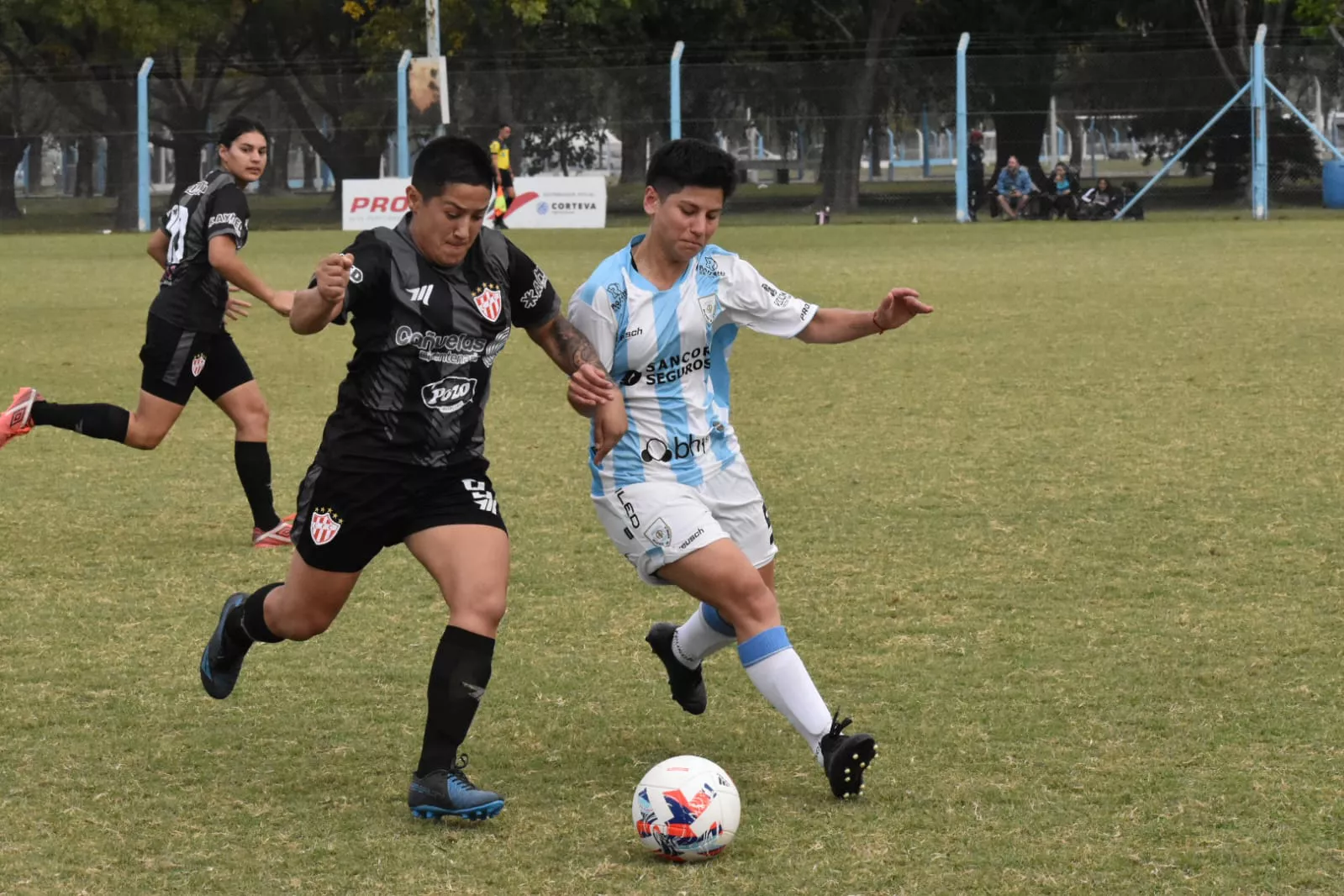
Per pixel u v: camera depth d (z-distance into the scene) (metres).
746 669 10.03
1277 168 81.44
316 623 10.36
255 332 38.59
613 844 9.26
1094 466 20.45
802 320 10.59
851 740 9.66
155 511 18.83
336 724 11.51
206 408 26.66
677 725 11.45
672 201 10.00
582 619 14.19
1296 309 37.31
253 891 8.62
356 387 9.80
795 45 99.19
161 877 8.84
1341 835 9.20
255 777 10.45
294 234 78.38
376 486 9.75
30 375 30.03
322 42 101.00
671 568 10.13
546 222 79.44
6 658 13.09
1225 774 10.22
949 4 97.62
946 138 83.50
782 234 73.38
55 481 20.55
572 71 83.31
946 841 9.20
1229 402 25.22
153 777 10.44
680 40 99.25
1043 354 31.25
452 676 9.51
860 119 83.50
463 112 83.81
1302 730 11.04
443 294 9.60
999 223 80.38
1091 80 81.81
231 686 11.16
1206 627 13.59
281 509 19.02
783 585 15.16
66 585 15.48
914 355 31.70
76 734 11.29
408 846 9.26
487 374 9.95
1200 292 42.03
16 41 100.31
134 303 44.16
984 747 10.80
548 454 22.22
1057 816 9.56
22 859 9.09
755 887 8.60
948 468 20.58
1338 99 80.31
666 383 10.33
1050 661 12.73
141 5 90.75
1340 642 13.09
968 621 13.88
